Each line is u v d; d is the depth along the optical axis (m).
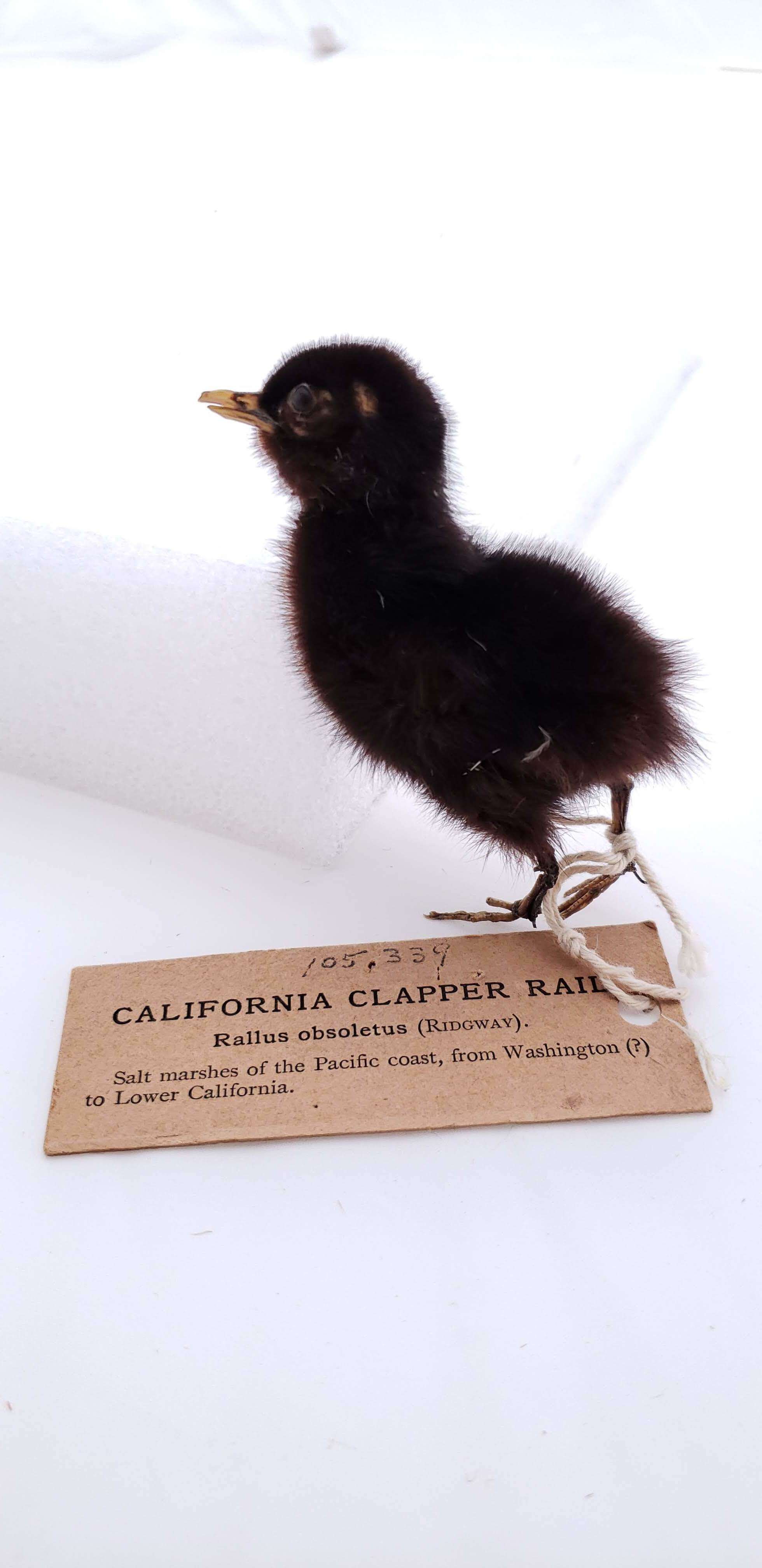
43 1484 0.14
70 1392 0.15
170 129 0.42
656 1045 0.18
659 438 0.32
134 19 0.45
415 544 0.18
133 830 0.23
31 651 0.22
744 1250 0.16
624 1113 0.17
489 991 0.19
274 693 0.21
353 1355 0.15
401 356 0.19
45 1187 0.17
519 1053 0.18
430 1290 0.16
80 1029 0.18
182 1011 0.19
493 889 0.21
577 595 0.17
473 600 0.17
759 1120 0.17
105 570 0.21
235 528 0.25
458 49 0.45
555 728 0.17
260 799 0.22
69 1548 0.14
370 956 0.19
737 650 0.26
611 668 0.17
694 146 0.43
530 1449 0.15
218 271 0.36
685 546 0.29
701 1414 0.15
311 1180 0.17
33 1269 0.16
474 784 0.17
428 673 0.17
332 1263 0.16
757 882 0.21
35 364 0.32
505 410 0.31
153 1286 0.16
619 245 0.39
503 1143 0.17
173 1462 0.14
